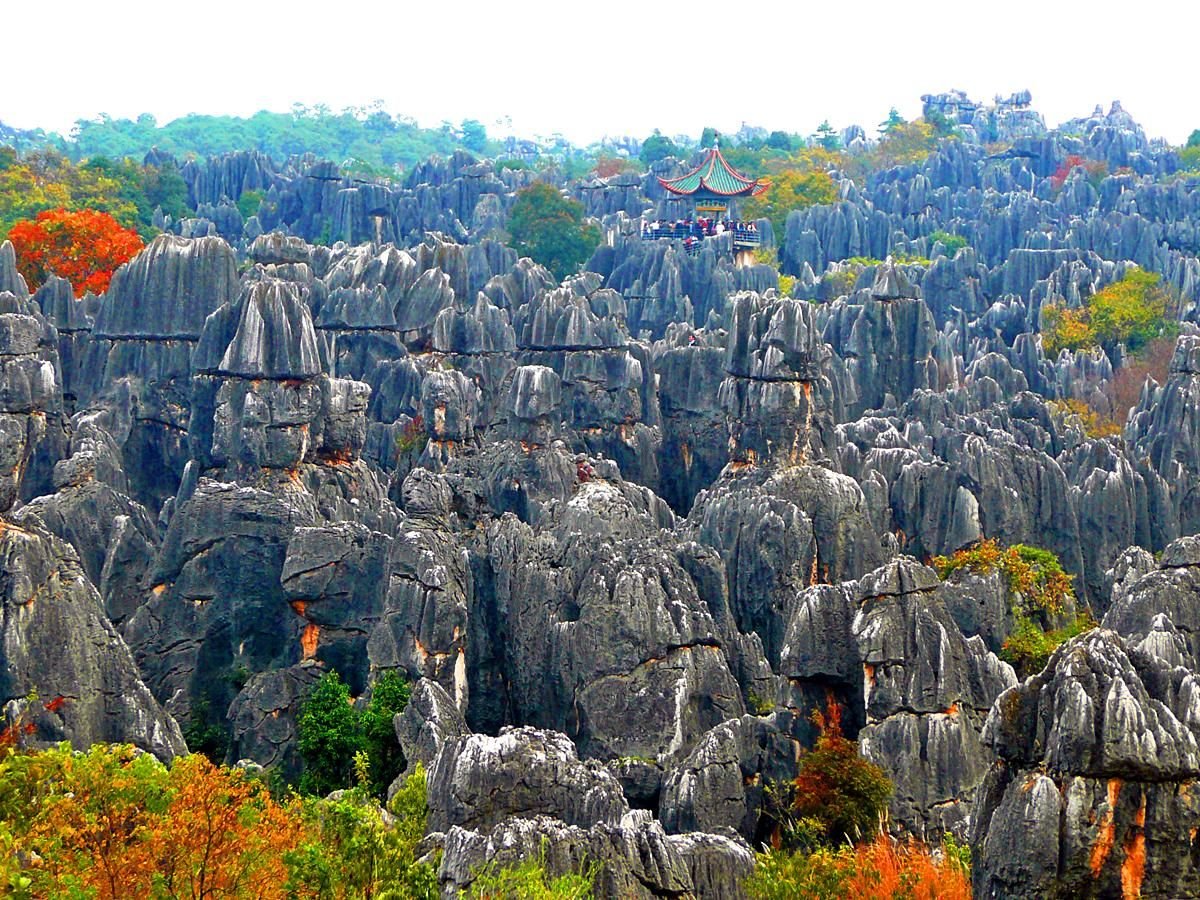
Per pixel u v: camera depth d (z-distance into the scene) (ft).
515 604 297.94
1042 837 168.14
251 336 339.57
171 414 407.64
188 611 318.86
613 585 274.36
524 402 368.27
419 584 291.99
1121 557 351.05
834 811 237.86
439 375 412.16
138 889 175.42
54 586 255.70
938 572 338.34
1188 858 167.84
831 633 255.29
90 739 252.21
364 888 189.16
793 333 353.51
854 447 391.86
